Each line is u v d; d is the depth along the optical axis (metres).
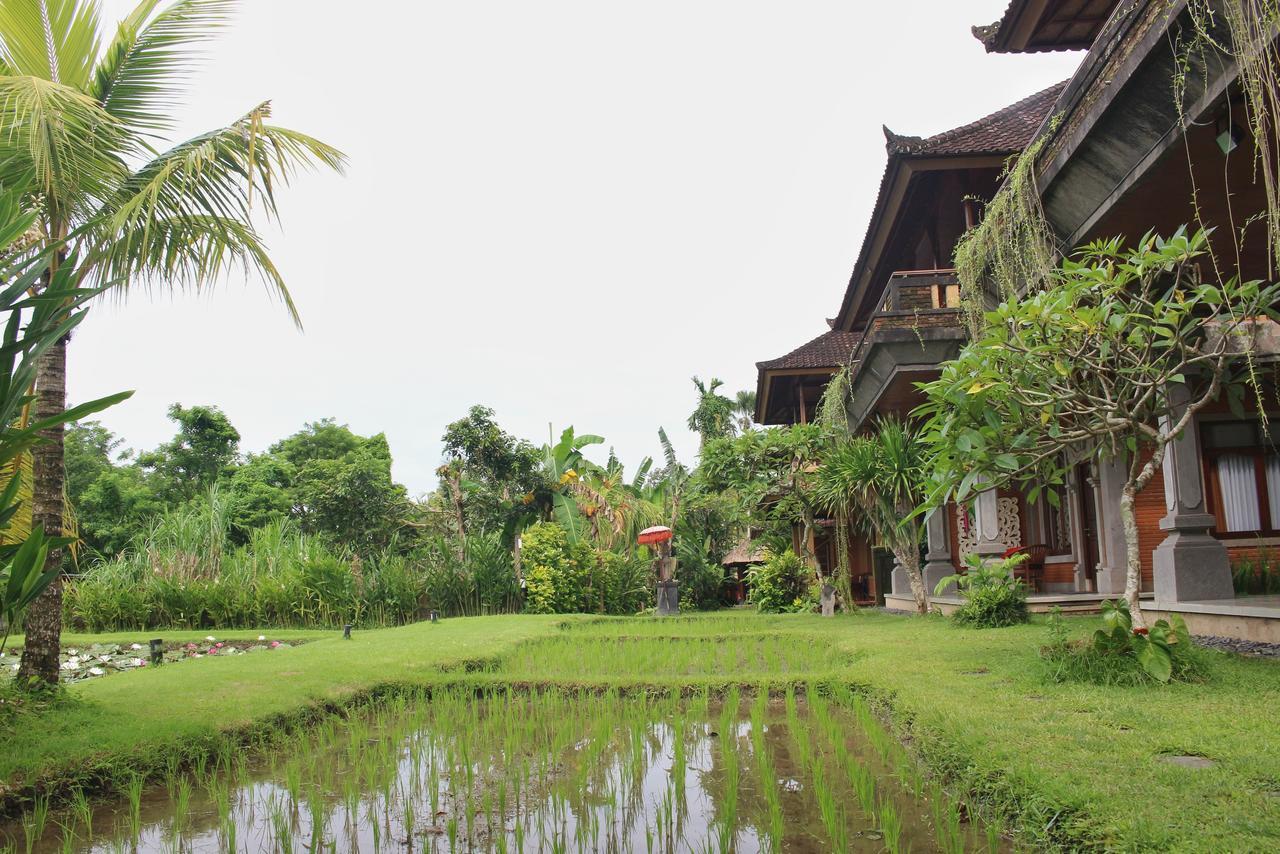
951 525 17.42
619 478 31.50
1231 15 4.93
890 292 12.97
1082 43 11.16
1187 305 6.11
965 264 10.17
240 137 6.74
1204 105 5.86
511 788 4.98
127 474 32.00
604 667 10.06
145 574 18.77
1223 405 11.70
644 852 3.84
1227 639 7.65
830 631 12.45
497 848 3.83
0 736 5.20
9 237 4.93
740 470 17.22
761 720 6.45
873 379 14.55
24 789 4.55
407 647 11.34
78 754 4.95
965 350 6.82
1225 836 2.91
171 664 9.70
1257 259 8.80
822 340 22.33
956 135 12.27
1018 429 7.04
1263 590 9.98
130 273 6.87
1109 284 6.38
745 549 33.25
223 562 19.42
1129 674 5.95
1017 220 8.75
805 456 16.75
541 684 8.09
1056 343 6.48
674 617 19.66
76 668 10.94
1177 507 8.65
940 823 3.86
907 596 17.17
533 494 25.20
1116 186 7.35
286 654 10.48
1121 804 3.28
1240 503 11.54
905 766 4.78
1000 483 7.23
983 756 4.14
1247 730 4.41
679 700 7.62
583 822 4.29
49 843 4.12
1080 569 13.94
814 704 6.91
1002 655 7.77
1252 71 4.89
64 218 6.54
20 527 6.63
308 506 29.25
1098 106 6.73
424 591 20.44
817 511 18.27
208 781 5.26
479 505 24.59
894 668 7.38
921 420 16.45
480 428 24.42
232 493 30.06
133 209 6.11
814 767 4.82
